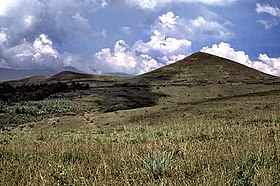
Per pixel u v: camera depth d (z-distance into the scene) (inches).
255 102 2119.8
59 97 4148.6
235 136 635.5
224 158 362.6
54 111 3235.7
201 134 747.4
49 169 346.9
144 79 5831.7
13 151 489.4
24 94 4849.9
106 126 2094.0
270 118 1282.0
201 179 280.8
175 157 396.8
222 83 5211.6
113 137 860.6
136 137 790.5
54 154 467.8
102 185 284.2
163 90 4640.8
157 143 536.4
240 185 274.7
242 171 304.0
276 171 299.6
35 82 7805.1
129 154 417.7
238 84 5054.1
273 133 638.5
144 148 475.2
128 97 4094.5
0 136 1104.8
